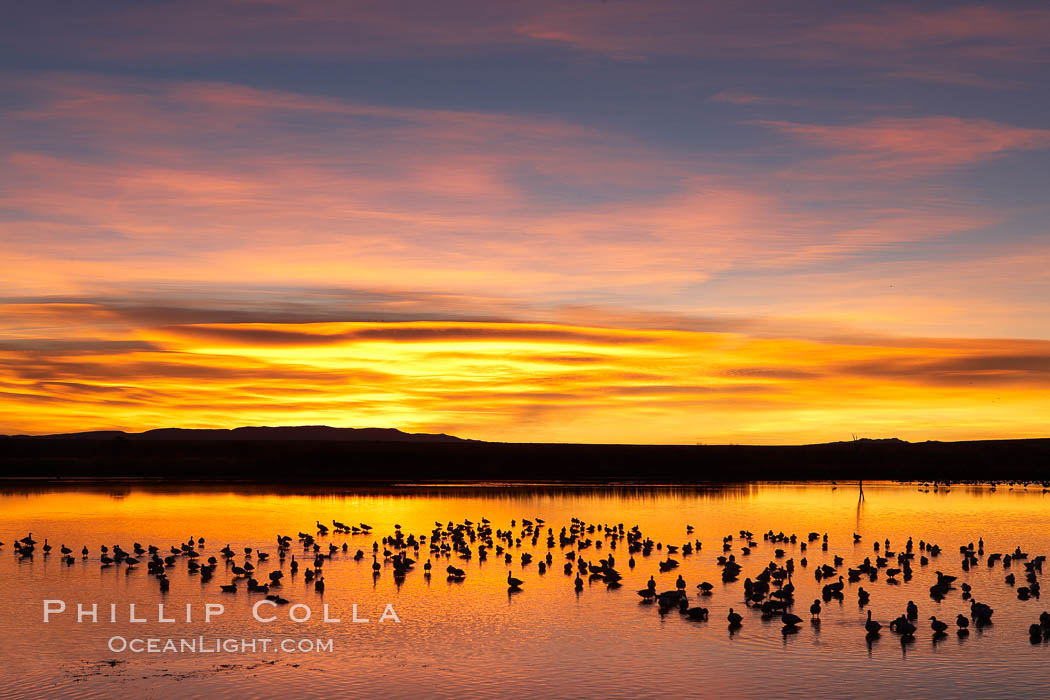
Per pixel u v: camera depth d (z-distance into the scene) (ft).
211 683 150.92
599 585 223.30
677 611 197.26
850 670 158.61
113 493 463.42
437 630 182.39
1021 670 158.61
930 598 211.61
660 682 152.76
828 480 617.62
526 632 181.06
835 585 210.79
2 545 280.31
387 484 544.62
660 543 295.69
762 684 151.84
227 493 470.39
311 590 217.36
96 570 240.12
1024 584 228.43
